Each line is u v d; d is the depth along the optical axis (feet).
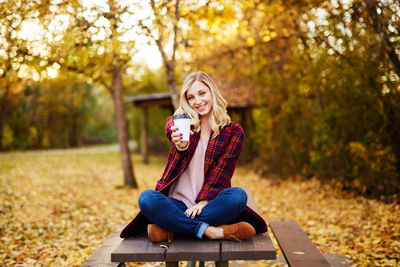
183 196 7.40
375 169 19.31
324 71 18.61
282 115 26.99
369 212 17.15
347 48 15.12
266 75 26.27
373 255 11.66
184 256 5.87
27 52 12.63
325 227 15.76
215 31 17.56
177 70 18.84
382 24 11.51
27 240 14.07
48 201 21.89
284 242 9.39
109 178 33.76
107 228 16.51
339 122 21.07
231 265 11.64
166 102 45.60
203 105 7.67
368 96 17.56
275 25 19.25
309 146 26.43
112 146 96.32
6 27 11.90
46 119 78.02
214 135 7.50
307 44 19.57
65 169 40.16
